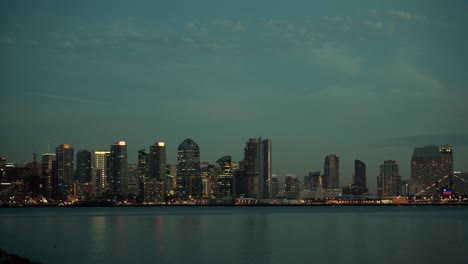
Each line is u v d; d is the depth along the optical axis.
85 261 112.00
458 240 153.88
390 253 122.44
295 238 164.38
